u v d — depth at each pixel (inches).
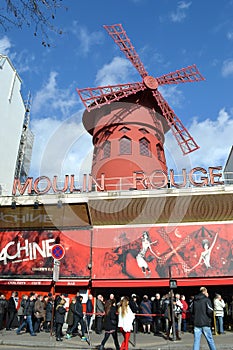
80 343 289.3
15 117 693.3
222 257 429.1
